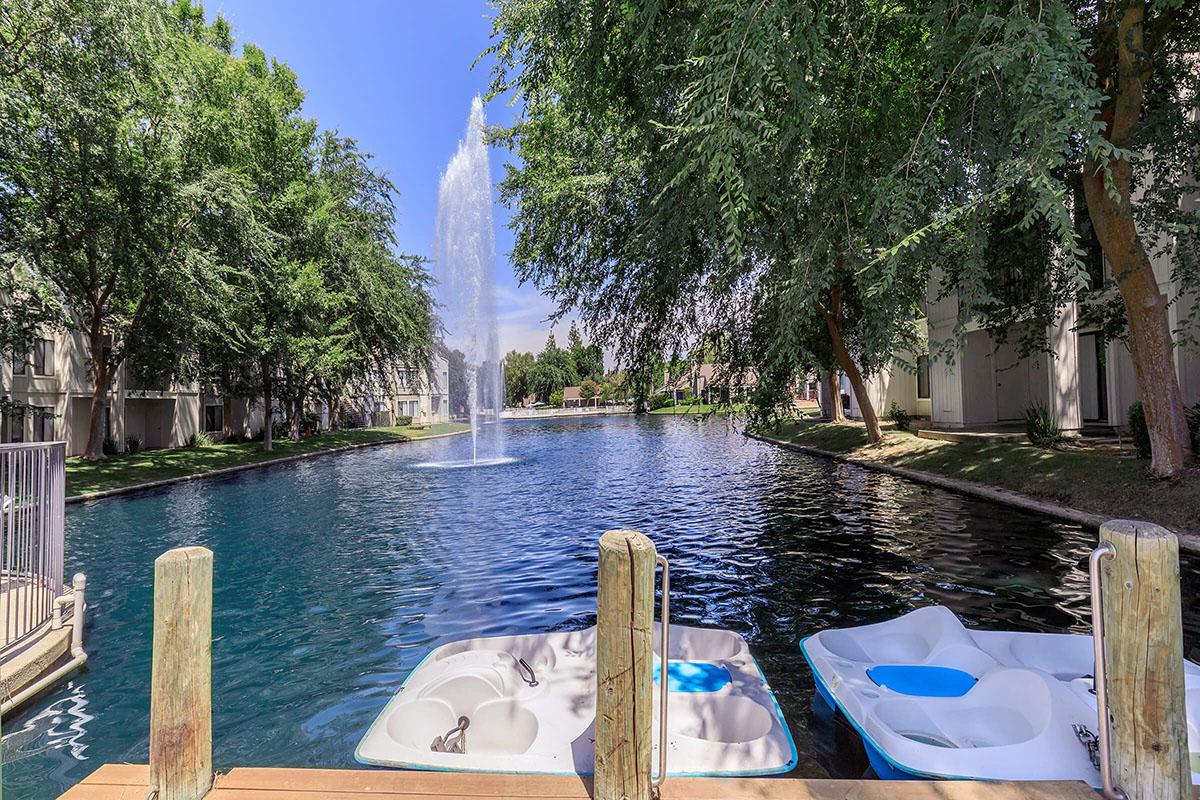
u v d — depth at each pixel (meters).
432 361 40.25
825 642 4.49
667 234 7.52
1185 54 9.18
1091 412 17.08
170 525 10.98
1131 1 7.22
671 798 2.38
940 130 5.84
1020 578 6.52
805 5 4.86
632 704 2.27
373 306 30.20
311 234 25.41
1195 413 9.64
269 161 23.02
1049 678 3.27
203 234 18.44
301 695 4.34
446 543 9.13
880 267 5.46
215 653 5.10
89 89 14.05
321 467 21.91
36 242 14.72
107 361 20.42
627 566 2.26
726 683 3.88
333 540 9.50
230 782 2.50
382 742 3.27
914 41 6.83
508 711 3.56
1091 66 4.48
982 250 5.34
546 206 10.80
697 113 5.31
